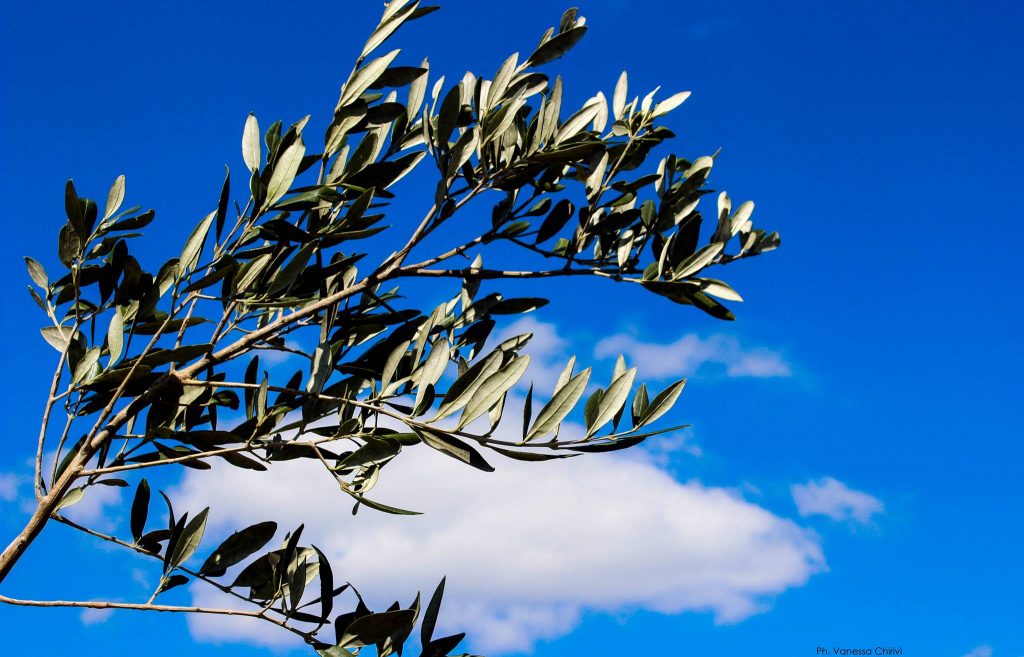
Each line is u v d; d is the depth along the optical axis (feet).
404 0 6.97
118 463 7.02
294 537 6.61
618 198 8.14
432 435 6.24
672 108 7.96
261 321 8.49
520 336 8.11
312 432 6.96
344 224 6.94
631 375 6.40
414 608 6.19
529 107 7.83
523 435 6.20
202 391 7.49
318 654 6.18
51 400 6.95
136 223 7.93
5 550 6.39
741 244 8.13
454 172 6.84
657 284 7.54
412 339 7.72
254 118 7.30
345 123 7.00
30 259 7.70
